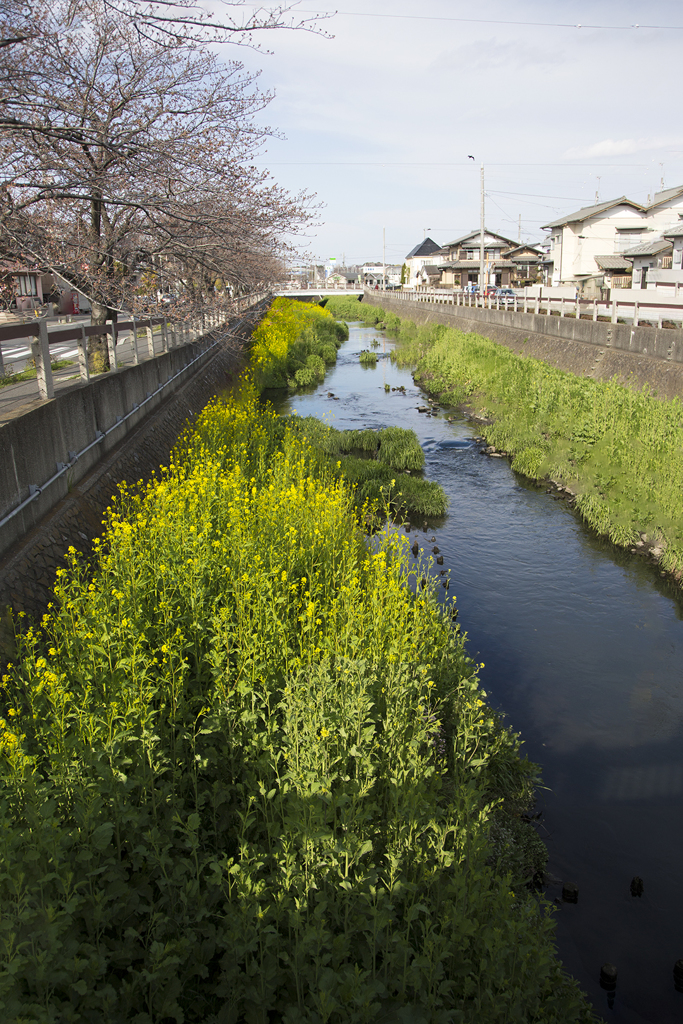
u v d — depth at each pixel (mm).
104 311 11805
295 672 4934
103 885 3395
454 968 3588
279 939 3416
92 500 7922
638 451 14188
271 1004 3305
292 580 6738
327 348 37062
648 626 9617
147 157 8297
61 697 4059
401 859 3732
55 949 2707
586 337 23469
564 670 8508
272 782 4125
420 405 24797
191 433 12969
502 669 8484
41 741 4125
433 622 6859
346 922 3453
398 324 56250
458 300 47000
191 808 4246
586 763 6871
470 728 5363
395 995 3455
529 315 29656
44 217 10219
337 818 3926
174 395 15000
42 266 8555
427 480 15922
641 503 12711
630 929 5137
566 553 11977
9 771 3611
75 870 3285
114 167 9352
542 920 4305
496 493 15180
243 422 14648
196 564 5781
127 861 3488
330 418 22188
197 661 5016
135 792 3908
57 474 7281
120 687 4246
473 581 10859
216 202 10219
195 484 8359
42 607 5871
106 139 7895
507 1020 3408
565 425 17422
